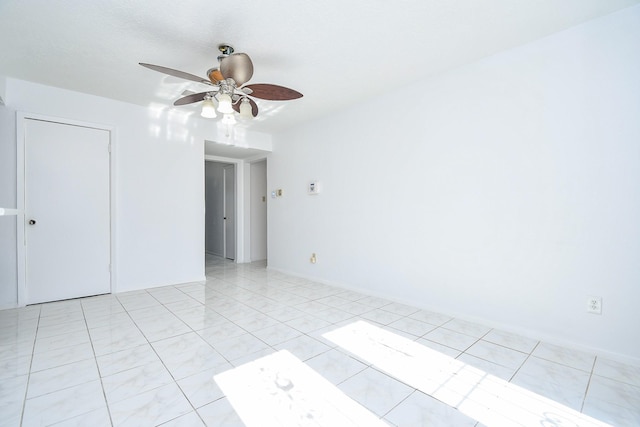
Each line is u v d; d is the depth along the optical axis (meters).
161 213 3.88
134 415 1.46
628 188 1.95
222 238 6.35
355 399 1.61
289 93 2.39
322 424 1.42
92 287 3.43
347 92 3.29
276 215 4.97
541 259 2.29
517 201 2.41
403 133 3.18
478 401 1.59
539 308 2.31
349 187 3.78
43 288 3.15
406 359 2.03
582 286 2.12
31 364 1.93
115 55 2.51
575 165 2.14
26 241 3.05
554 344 2.23
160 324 2.62
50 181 3.17
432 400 1.60
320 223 4.19
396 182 3.26
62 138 3.22
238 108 2.69
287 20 2.05
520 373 1.85
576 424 1.42
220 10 1.94
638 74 1.91
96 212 3.43
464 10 1.95
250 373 1.84
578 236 2.13
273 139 5.00
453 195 2.79
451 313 2.82
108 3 1.88
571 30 2.14
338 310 3.01
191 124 4.12
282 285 4.04
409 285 3.16
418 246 3.07
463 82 2.70
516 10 1.95
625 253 1.96
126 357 2.03
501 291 2.50
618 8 1.94
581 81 2.11
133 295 3.51
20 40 2.29
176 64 2.66
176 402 1.56
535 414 1.49
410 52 2.47
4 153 2.94
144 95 3.37
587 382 1.75
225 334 2.42
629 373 1.84
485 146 2.58
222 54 2.46
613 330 2.01
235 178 5.80
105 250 3.49
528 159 2.35
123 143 3.58
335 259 3.98
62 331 2.45
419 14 1.99
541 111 2.28
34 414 1.46
